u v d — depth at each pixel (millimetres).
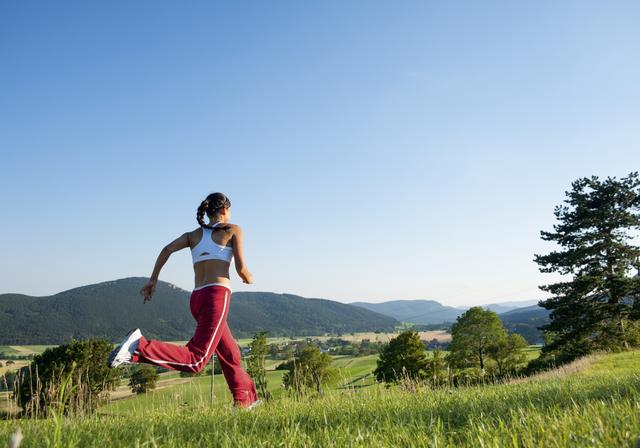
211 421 3408
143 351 3477
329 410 3959
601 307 37281
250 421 3379
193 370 3744
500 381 9016
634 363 20094
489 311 47219
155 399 4988
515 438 2109
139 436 2748
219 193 4445
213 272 4156
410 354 42500
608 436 2025
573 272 38812
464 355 46312
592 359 25234
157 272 4285
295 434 2533
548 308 38844
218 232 4258
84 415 3938
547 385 5676
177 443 2525
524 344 46250
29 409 3684
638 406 2469
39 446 2449
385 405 4191
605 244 37500
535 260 39969
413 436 2488
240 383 4473
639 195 37719
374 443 2312
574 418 2527
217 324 3965
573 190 40062
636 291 36656
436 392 5617
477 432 2475
